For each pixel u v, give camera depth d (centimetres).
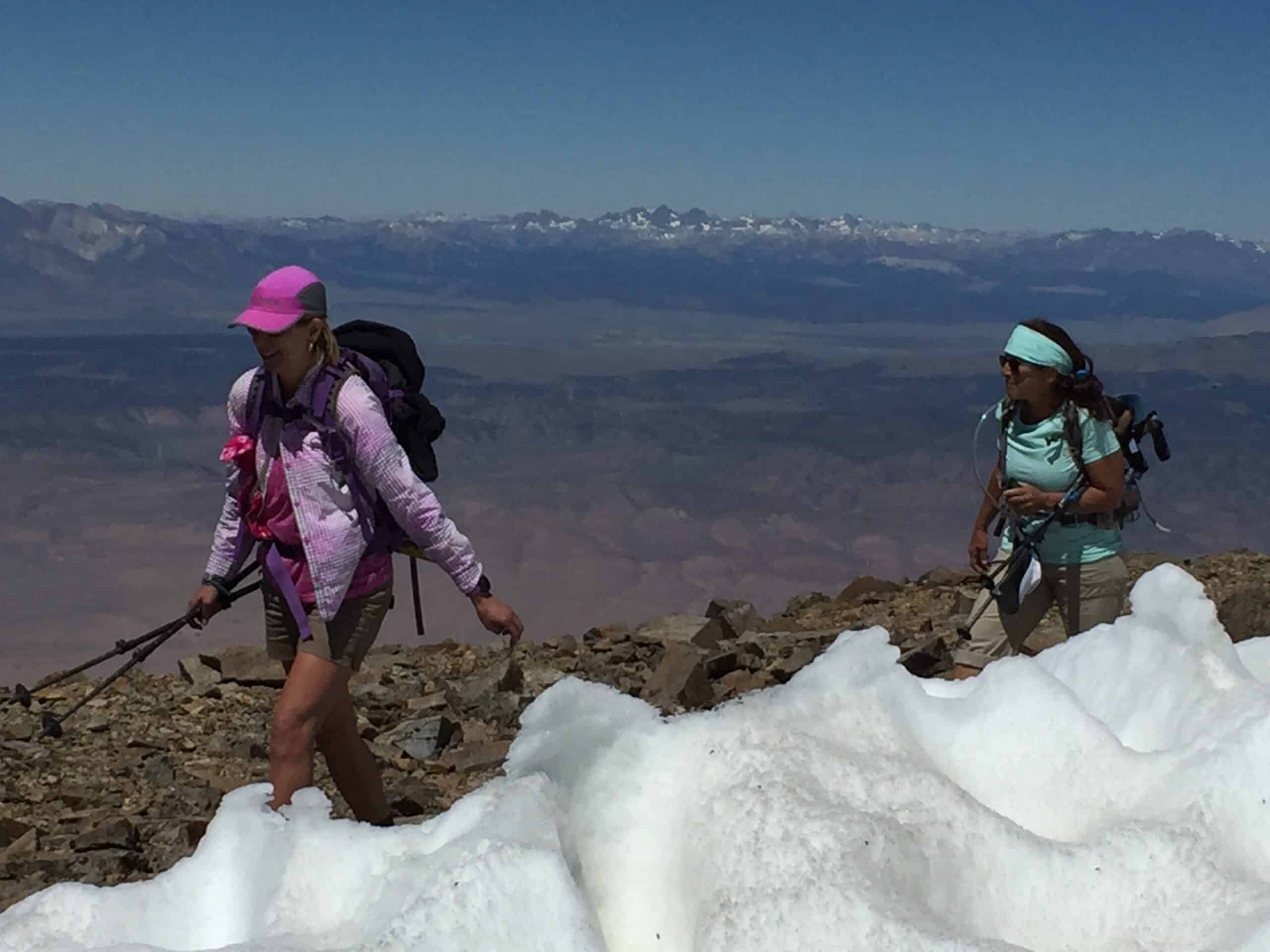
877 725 194
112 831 639
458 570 532
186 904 169
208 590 553
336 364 519
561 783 181
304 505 517
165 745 841
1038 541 689
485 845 157
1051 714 196
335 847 169
